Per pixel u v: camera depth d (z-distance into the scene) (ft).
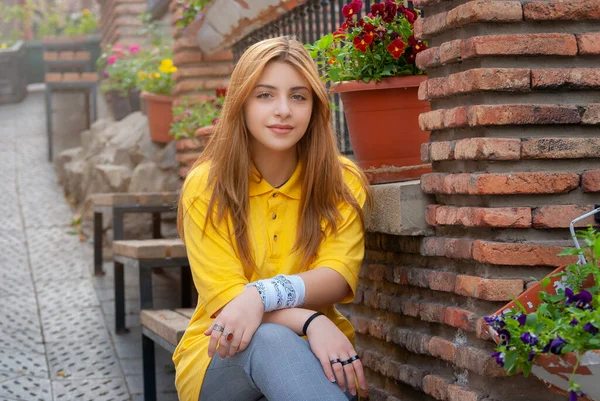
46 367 14.10
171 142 22.56
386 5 9.84
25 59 46.44
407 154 9.76
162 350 15.01
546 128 7.30
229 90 7.84
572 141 7.20
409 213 8.30
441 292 8.19
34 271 20.22
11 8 56.85
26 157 32.24
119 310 15.83
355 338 10.44
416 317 8.70
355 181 8.41
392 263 9.32
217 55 20.81
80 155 28.02
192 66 20.72
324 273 7.68
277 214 8.04
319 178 7.97
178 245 14.15
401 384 9.05
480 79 7.19
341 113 14.39
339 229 8.00
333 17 13.07
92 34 40.88
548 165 7.28
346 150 13.60
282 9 15.37
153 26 29.25
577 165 7.29
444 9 7.93
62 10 57.57
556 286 6.57
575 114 7.24
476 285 7.27
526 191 7.14
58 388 13.15
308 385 6.70
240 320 7.03
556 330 5.56
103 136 25.38
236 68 7.81
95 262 19.79
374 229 8.95
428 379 8.15
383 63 9.72
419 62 8.32
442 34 8.00
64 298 18.07
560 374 5.54
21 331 15.88
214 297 7.61
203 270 7.73
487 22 7.30
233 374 7.24
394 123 9.63
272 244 7.95
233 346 7.01
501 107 7.16
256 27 17.17
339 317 8.42
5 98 43.24
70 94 38.75
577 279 6.29
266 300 7.23
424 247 8.39
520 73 7.22
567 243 7.20
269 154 8.03
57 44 38.19
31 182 28.99
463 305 7.73
